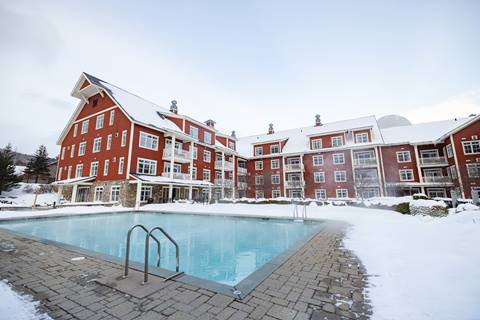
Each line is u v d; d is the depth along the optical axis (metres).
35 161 41.56
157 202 22.12
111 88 25.17
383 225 8.48
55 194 29.42
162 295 2.83
